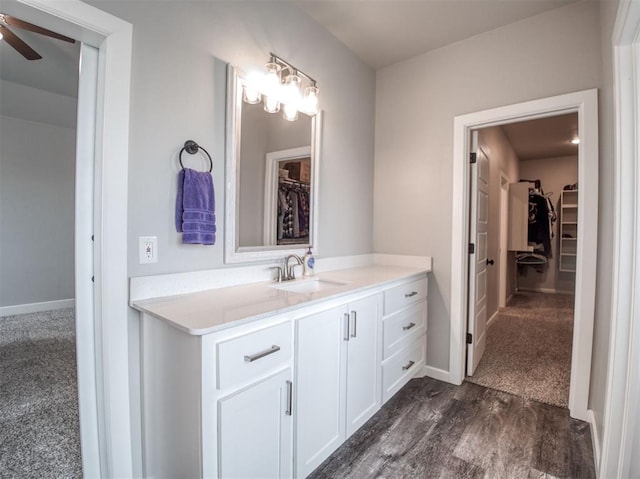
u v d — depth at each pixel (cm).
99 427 134
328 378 154
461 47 241
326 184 236
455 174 243
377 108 285
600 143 187
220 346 107
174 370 115
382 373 198
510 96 221
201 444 104
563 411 204
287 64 195
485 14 211
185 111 150
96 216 130
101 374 131
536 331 359
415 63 263
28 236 411
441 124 250
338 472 152
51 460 154
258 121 184
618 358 134
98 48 130
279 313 126
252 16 179
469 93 237
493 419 195
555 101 204
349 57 253
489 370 263
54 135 426
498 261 430
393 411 204
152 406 130
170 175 145
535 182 582
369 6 206
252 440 118
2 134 390
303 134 213
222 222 167
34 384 226
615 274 135
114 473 131
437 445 171
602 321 168
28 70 313
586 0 196
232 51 169
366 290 181
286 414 132
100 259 128
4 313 395
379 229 283
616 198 136
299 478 139
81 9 117
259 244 185
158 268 142
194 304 132
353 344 171
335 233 245
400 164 271
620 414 133
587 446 171
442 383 244
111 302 128
